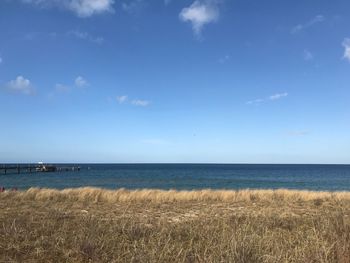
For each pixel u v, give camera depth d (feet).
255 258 24.09
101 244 28.91
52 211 48.08
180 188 167.43
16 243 28.99
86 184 187.73
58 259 25.68
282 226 38.91
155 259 24.89
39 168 359.46
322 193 83.30
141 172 387.75
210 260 24.41
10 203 60.08
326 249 25.75
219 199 72.59
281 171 461.37
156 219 44.50
